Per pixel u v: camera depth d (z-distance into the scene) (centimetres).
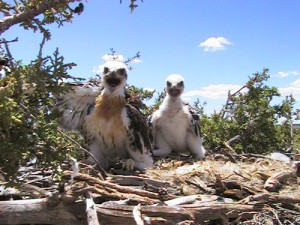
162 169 110
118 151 113
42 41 54
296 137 166
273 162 121
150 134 120
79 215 63
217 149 151
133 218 65
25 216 62
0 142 53
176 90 131
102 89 109
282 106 159
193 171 102
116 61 113
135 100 114
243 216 77
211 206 74
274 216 78
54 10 59
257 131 155
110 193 76
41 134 57
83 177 77
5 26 52
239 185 92
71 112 112
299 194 94
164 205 70
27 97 57
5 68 57
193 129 133
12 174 55
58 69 54
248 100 159
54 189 78
